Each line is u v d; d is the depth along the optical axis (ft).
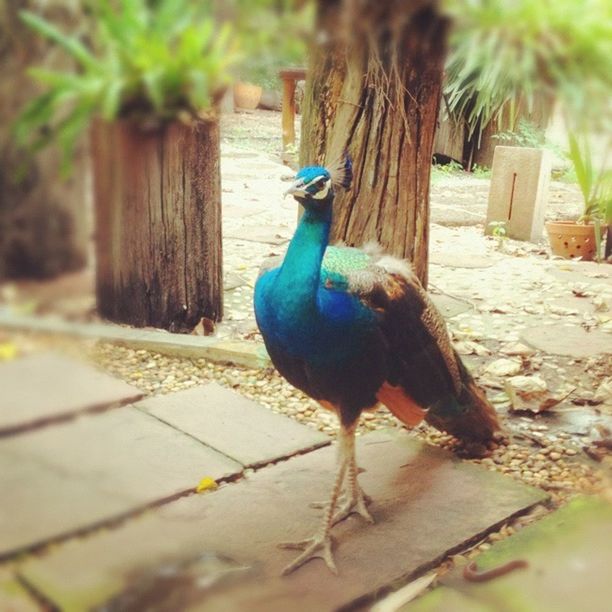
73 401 2.59
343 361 7.32
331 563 7.19
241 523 7.97
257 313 7.59
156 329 13.34
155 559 3.13
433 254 20.58
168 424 10.27
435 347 8.20
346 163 7.59
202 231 13.64
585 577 6.86
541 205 22.76
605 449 9.91
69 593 2.72
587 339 14.20
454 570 7.32
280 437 10.08
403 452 9.80
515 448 10.00
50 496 2.65
